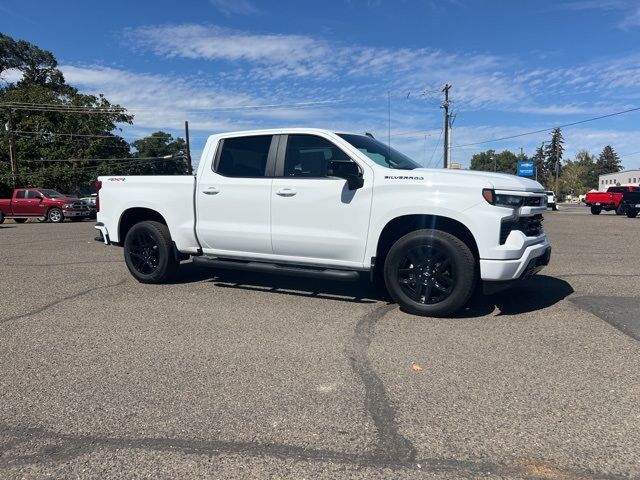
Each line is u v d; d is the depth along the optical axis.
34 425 3.06
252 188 5.89
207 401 3.35
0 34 58.12
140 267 7.01
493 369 3.84
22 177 41.34
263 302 5.89
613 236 14.28
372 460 2.67
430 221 5.25
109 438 2.91
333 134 5.62
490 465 2.61
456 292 4.97
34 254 10.45
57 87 62.88
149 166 74.69
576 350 4.21
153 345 4.45
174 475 2.55
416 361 4.02
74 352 4.29
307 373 3.80
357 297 6.11
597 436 2.87
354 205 5.31
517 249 4.81
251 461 2.66
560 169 110.75
